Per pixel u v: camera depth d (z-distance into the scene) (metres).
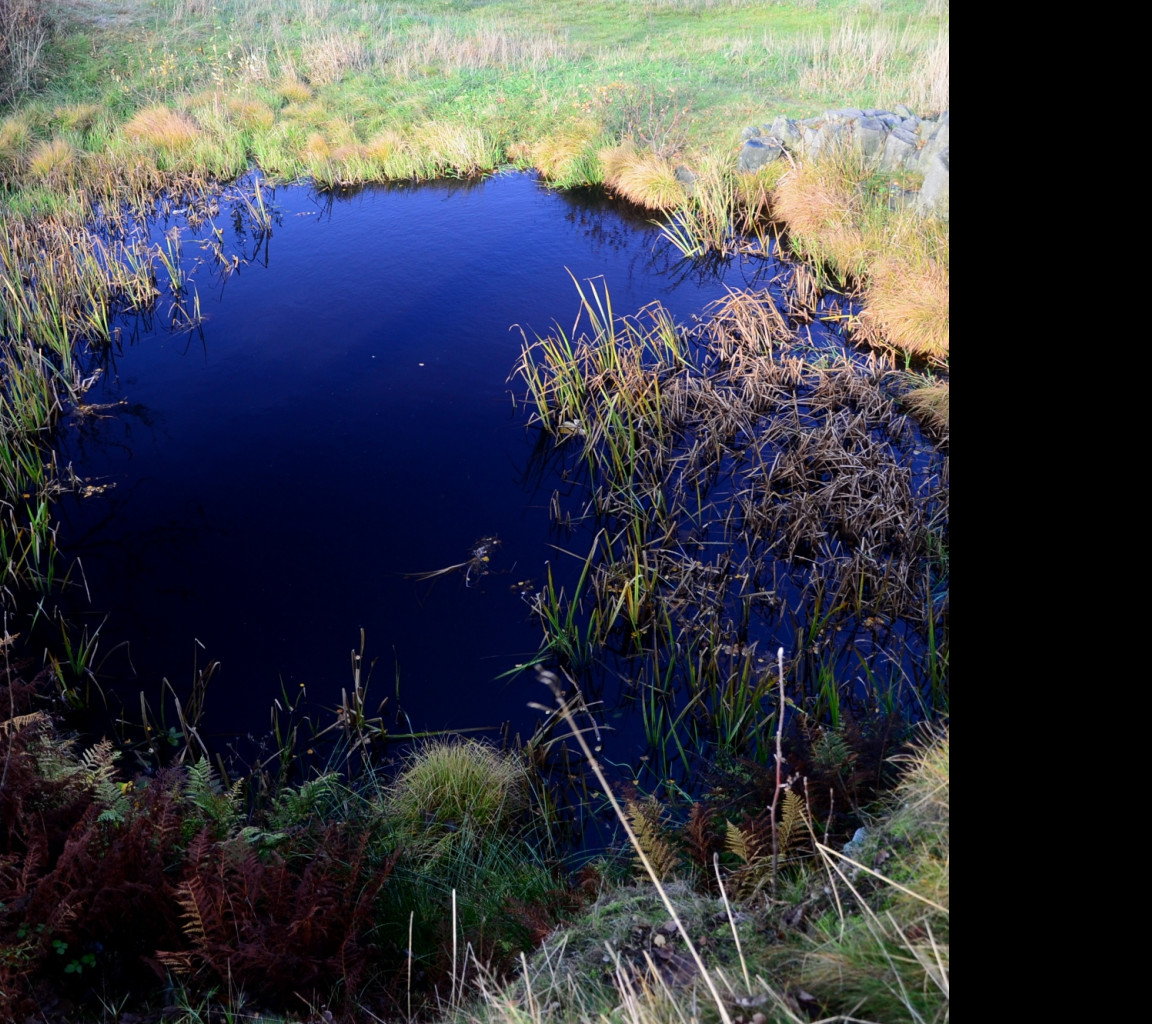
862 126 13.13
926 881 2.96
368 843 5.06
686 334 10.67
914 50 17.70
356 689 6.29
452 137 16.48
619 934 3.70
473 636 7.11
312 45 20.36
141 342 11.40
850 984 2.71
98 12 20.89
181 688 6.79
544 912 4.37
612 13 22.56
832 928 3.19
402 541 8.13
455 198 15.35
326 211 15.09
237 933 4.05
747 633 6.79
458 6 23.45
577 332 11.07
